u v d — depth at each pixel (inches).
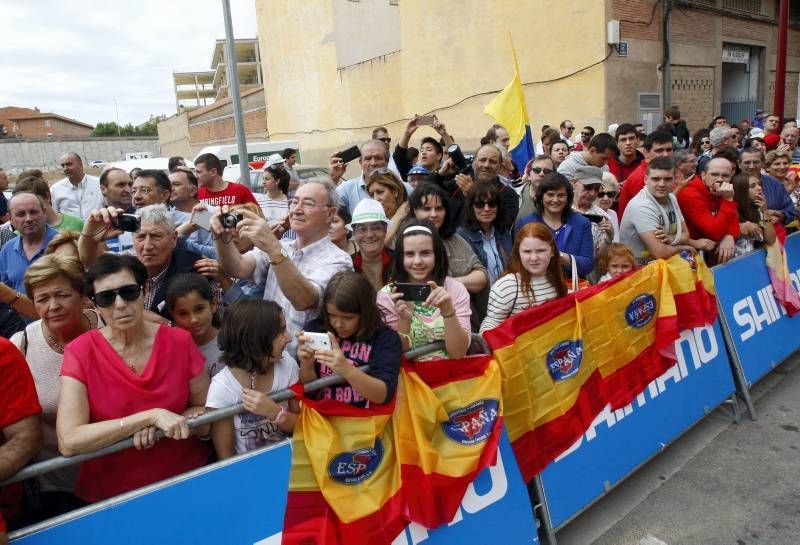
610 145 206.5
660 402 143.6
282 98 994.7
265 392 92.7
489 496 104.3
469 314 112.0
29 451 77.4
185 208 186.5
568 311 122.2
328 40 823.7
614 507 128.4
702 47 507.5
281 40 962.1
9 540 69.8
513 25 489.1
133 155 1406.3
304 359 89.7
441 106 590.6
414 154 257.6
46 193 184.4
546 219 153.6
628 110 443.5
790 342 189.9
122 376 84.4
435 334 108.7
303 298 103.4
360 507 89.8
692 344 155.3
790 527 119.0
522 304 125.6
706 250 174.7
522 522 107.4
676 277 149.9
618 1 424.2
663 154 205.6
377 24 709.9
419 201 131.3
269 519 85.0
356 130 790.5
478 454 101.7
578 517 125.6
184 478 80.6
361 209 124.3
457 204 159.5
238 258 117.6
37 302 92.8
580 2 431.8
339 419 90.4
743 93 611.8
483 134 544.7
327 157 874.8
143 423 80.4
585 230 151.9
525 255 124.0
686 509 126.3
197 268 119.1
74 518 73.6
